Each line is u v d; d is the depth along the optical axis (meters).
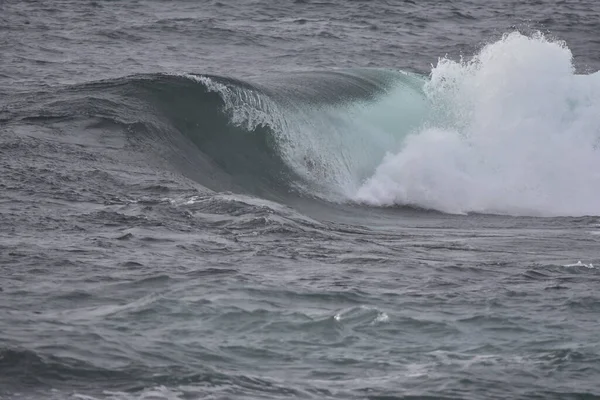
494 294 45.09
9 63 114.12
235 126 82.00
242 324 38.38
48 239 48.94
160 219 55.50
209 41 137.62
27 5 159.62
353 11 169.50
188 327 37.59
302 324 38.91
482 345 38.06
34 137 72.06
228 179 77.44
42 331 35.66
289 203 77.75
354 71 97.69
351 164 85.12
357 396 32.84
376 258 51.53
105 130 76.12
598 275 50.81
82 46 129.12
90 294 40.69
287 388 33.06
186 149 78.12
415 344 37.84
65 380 31.97
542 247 61.84
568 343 38.59
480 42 146.75
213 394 32.00
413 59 132.50
